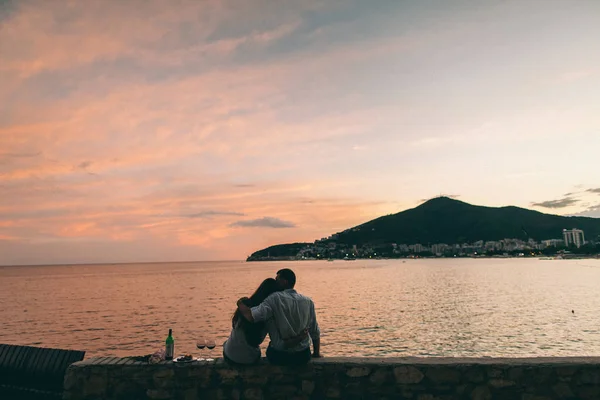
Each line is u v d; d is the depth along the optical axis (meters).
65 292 76.12
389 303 47.34
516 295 55.16
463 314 37.09
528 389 5.41
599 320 32.12
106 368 5.72
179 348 24.17
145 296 64.44
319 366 5.63
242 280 115.19
